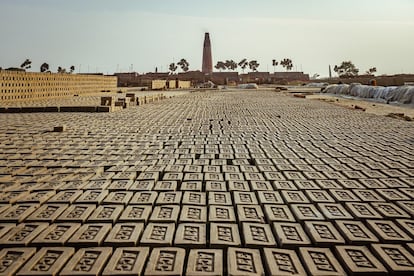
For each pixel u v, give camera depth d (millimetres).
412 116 11055
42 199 3264
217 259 2248
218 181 3938
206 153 5398
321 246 2453
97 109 11406
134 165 4637
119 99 13719
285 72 85188
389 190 3598
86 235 2549
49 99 16438
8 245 2402
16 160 4891
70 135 6965
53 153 5348
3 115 10375
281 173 4328
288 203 3264
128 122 8992
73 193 3488
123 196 3408
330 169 4449
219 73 73562
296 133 7352
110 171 4336
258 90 36406
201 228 2699
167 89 38031
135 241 2445
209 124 8750
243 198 3383
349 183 3844
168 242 2445
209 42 73375
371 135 7055
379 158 5027
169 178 4039
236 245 2434
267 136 6969
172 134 7172
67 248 2363
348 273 2135
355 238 2506
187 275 2047
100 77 24156
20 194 3418
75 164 4672
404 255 2283
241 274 2064
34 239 2479
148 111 12047
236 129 7922
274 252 2342
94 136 6859
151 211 3109
